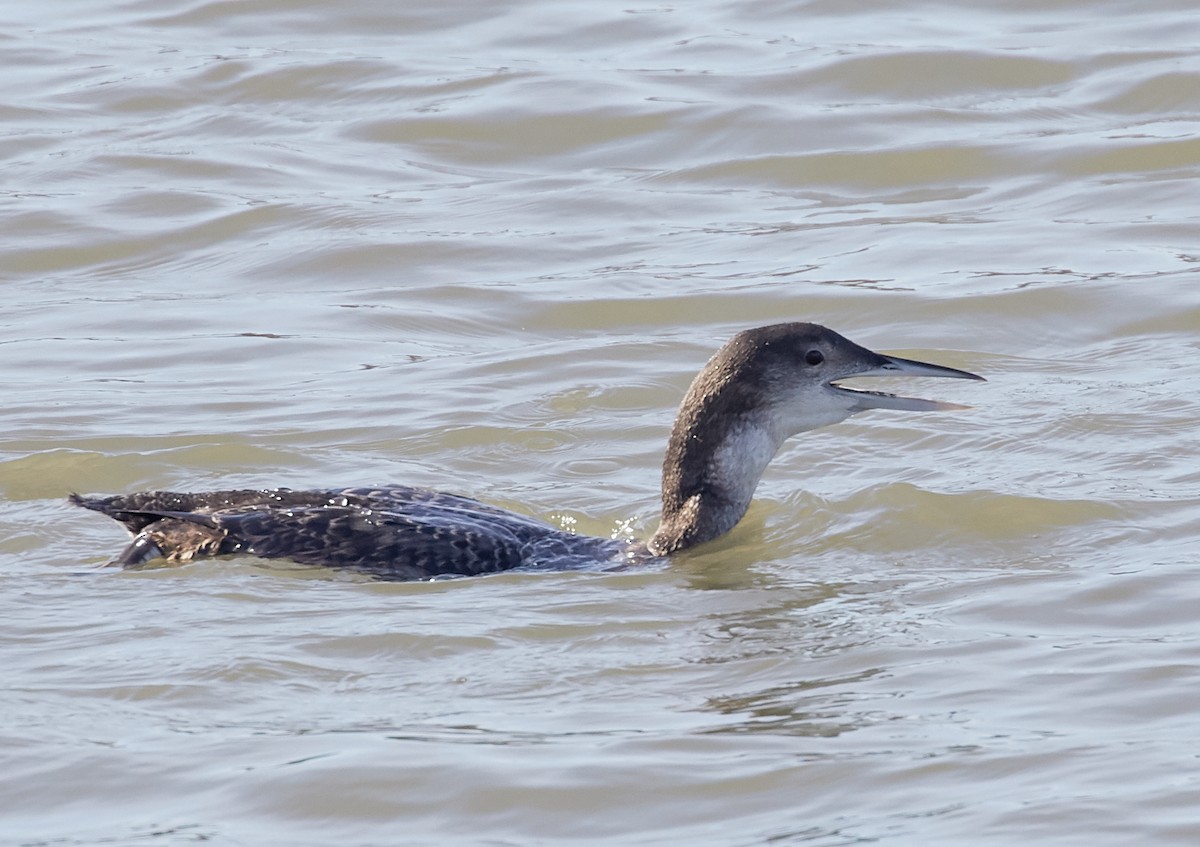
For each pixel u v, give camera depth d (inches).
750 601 445.7
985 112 914.7
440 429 592.4
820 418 511.2
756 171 862.5
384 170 872.9
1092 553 474.0
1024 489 522.6
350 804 329.7
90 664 394.9
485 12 1091.3
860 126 900.6
